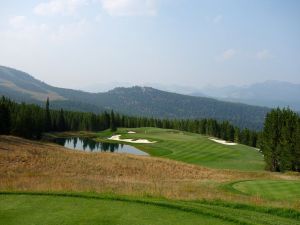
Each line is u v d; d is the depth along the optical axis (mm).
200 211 16781
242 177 44906
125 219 15469
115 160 53562
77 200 18812
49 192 20281
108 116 163375
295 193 26703
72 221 15062
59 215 15922
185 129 168250
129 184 27656
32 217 15570
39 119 108875
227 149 79938
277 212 19688
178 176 44219
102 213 16359
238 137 136750
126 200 18891
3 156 46406
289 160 56594
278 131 60156
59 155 53594
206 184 31312
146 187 25500
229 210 17828
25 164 43844
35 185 23547
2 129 86125
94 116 157250
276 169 60062
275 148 59625
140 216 16000
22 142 64062
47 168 43062
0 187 22578
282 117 60594
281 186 29969
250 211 19422
